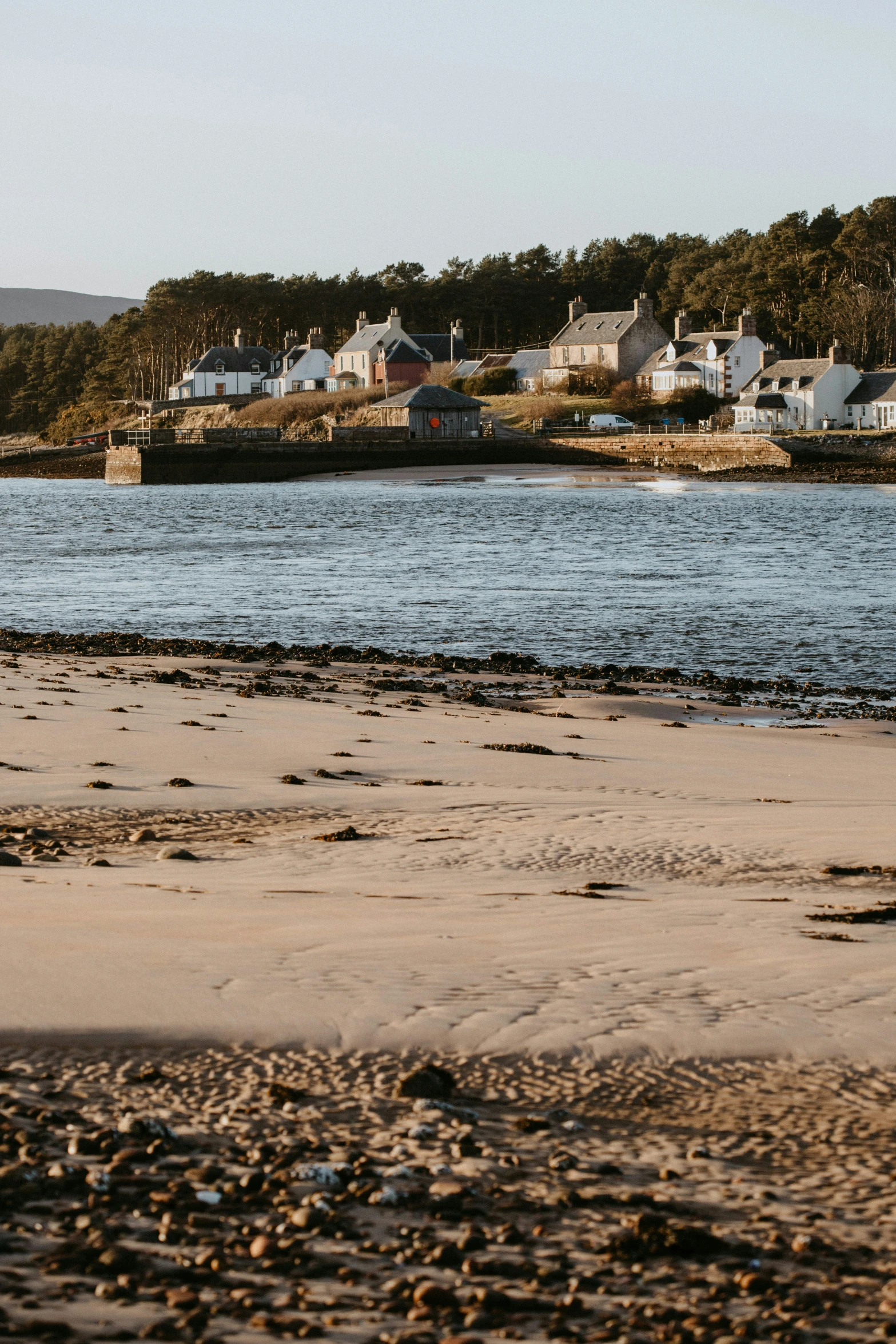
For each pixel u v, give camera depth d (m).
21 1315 4.63
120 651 31.84
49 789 15.27
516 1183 5.96
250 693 23.98
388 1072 7.23
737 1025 7.89
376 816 14.51
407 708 23.08
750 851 13.05
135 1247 5.23
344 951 9.14
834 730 22.77
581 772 17.28
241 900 10.59
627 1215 5.66
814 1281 5.09
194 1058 7.34
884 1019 8.00
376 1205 5.66
